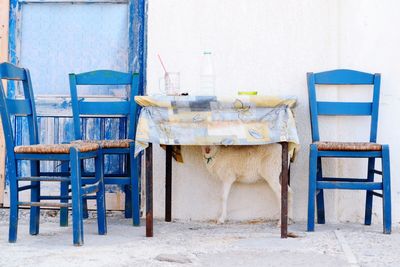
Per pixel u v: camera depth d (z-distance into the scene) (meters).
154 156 4.74
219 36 4.71
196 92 4.71
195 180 4.70
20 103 3.96
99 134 4.95
